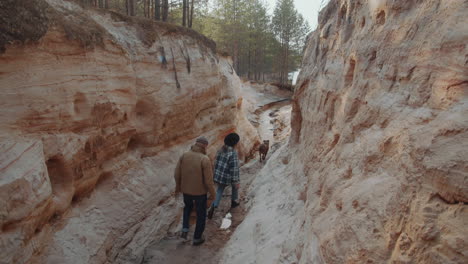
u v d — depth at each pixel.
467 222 1.03
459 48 1.41
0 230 2.28
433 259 1.09
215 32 35.31
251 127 12.94
